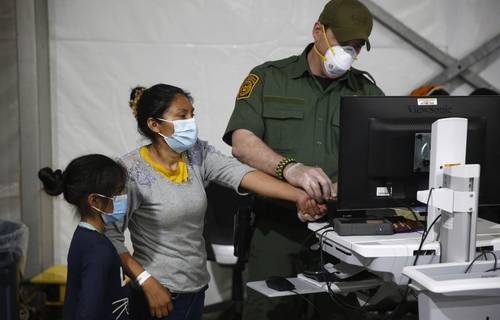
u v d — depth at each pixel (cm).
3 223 295
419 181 186
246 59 345
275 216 225
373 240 174
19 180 341
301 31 345
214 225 329
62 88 340
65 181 180
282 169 207
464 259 165
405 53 355
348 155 182
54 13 333
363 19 215
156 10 337
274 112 228
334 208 202
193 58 343
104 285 172
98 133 344
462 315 154
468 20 356
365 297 206
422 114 183
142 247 197
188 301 199
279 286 184
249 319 229
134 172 191
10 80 335
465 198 162
